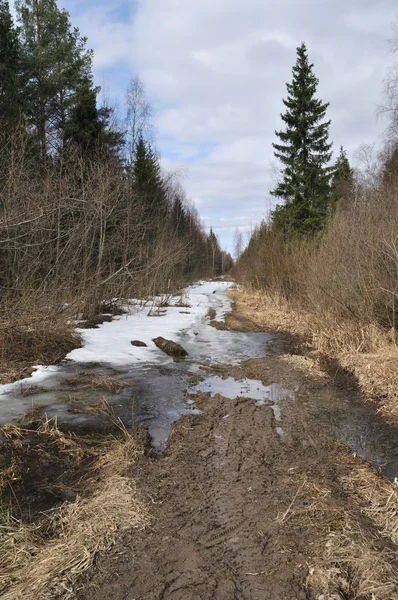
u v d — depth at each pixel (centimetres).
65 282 1095
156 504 335
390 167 1889
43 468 402
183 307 1778
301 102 2305
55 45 2014
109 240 1424
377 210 922
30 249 1028
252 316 1557
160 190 2898
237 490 357
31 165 1273
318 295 1061
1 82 1442
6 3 1753
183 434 480
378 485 363
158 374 749
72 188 1141
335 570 253
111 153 2020
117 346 950
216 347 1008
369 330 840
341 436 486
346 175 3028
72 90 2069
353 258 896
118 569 260
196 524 307
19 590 241
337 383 702
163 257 1822
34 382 675
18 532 291
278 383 700
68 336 928
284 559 267
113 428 505
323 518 313
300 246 1587
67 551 274
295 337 1149
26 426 502
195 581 248
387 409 567
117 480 369
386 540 288
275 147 2331
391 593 234
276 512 322
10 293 898
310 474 389
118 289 1484
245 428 500
